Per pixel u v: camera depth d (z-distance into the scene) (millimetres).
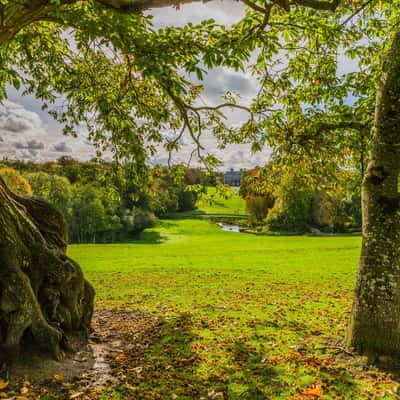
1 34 5281
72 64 8727
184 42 5082
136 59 4816
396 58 5875
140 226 66250
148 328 8438
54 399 4695
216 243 38562
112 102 6984
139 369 5836
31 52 8695
